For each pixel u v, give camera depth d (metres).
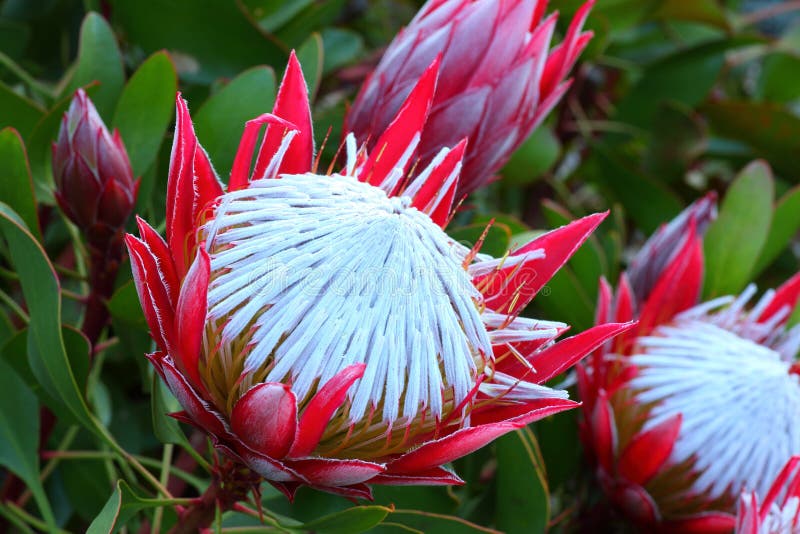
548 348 0.83
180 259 0.81
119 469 1.01
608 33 1.14
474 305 0.82
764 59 1.38
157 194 1.00
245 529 0.89
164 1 1.02
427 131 0.91
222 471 0.83
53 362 0.87
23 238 0.85
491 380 0.82
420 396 0.80
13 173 0.89
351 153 0.84
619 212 1.11
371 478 0.80
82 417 0.88
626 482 0.96
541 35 0.91
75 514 1.01
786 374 0.96
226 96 0.94
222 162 0.94
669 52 1.33
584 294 1.04
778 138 1.19
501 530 0.94
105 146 0.90
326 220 0.79
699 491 0.96
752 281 1.15
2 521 0.98
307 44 0.98
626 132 1.22
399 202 0.81
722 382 0.96
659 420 0.96
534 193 1.21
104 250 0.92
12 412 0.92
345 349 0.79
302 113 0.83
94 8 1.05
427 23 0.91
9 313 1.02
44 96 1.01
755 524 0.90
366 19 1.39
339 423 0.80
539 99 0.94
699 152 1.17
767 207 1.05
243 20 1.02
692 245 1.00
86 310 0.94
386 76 0.92
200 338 0.78
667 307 1.00
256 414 0.78
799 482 0.91
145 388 0.92
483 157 0.92
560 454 0.98
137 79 0.95
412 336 0.79
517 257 0.83
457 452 0.79
